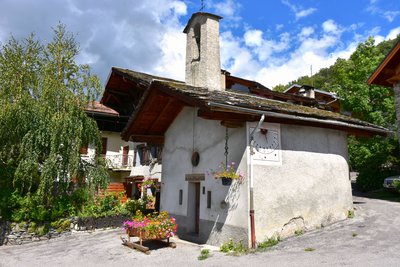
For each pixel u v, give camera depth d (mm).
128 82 18547
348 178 9492
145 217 8586
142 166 19984
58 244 9914
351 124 9211
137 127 11164
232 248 7348
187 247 8094
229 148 8109
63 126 11203
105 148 22719
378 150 17281
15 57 12125
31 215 10797
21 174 10500
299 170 8320
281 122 8109
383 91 17594
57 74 12398
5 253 9117
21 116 10891
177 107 10453
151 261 6840
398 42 12430
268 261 5914
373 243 6406
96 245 9141
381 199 13656
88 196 12078
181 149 10438
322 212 8555
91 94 12406
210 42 11547
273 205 7629
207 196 8781
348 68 19484
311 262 5512
